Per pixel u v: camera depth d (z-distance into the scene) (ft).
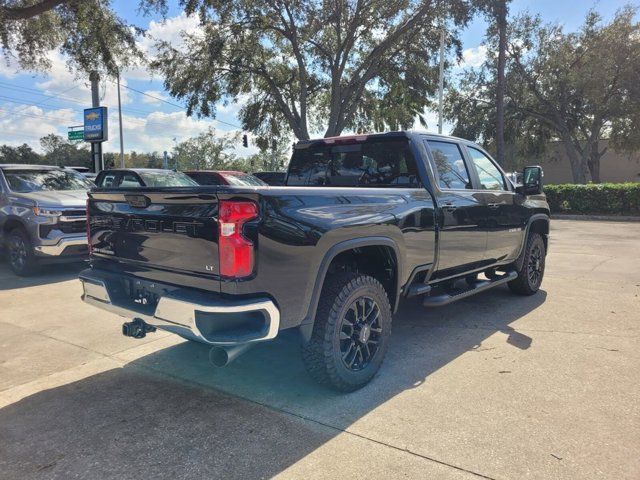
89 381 13.42
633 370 13.42
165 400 12.19
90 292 13.24
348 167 17.25
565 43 100.89
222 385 13.04
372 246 13.16
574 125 112.06
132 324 12.04
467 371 13.60
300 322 11.05
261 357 15.05
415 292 14.73
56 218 26.04
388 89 91.91
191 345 16.21
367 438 10.23
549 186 73.67
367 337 12.55
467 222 16.60
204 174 45.52
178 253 10.92
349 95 82.89
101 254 13.42
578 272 27.07
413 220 14.02
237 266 9.92
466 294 16.88
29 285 25.26
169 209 11.07
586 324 17.63
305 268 10.92
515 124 115.03
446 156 16.81
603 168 150.51
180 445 10.11
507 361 14.26
